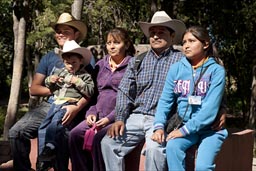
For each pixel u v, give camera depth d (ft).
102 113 16.79
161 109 15.12
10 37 72.95
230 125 57.67
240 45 54.95
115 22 43.93
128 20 45.93
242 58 56.75
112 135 15.47
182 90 14.78
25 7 32.35
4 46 78.18
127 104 15.85
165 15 16.10
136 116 15.84
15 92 32.48
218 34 56.34
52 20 35.60
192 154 14.98
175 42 16.62
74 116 16.93
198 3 56.24
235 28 55.01
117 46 16.85
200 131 14.71
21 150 17.81
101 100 16.89
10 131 17.76
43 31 37.40
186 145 14.57
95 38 41.73
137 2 53.16
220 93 14.38
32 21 42.50
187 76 14.80
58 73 17.56
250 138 21.16
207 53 15.03
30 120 17.79
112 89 16.90
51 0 37.47
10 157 23.00
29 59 52.54
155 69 15.93
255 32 53.62
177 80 14.94
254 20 50.03
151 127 15.51
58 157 16.94
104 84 16.98
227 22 55.26
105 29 42.39
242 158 20.25
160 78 15.84
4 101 95.09
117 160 15.57
